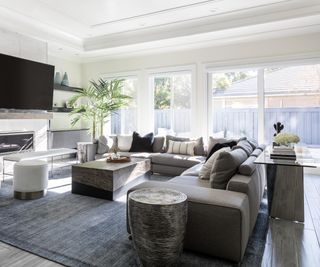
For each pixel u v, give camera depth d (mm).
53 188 3865
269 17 4207
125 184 3596
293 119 5230
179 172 4508
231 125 5652
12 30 4840
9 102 4680
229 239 1850
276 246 2160
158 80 6355
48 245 2129
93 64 7176
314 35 4711
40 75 5211
